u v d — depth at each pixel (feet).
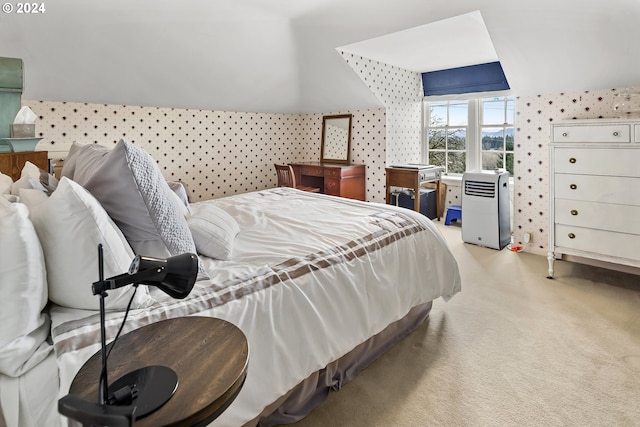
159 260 2.41
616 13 8.29
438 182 16.61
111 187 4.14
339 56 13.80
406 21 10.84
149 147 14.42
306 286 4.87
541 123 11.64
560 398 5.44
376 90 15.38
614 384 5.72
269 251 5.59
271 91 16.30
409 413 5.22
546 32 9.49
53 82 11.53
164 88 13.60
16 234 3.16
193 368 2.43
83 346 3.26
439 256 7.38
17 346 3.11
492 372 6.09
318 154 19.02
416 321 7.52
